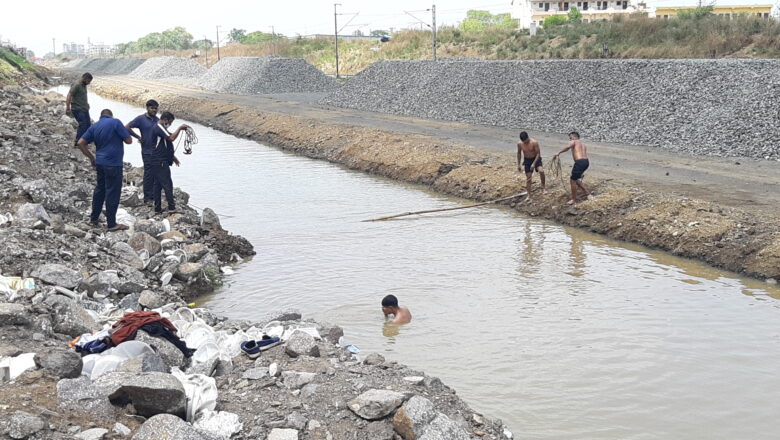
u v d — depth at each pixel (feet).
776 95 73.20
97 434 17.39
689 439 24.12
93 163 41.19
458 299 38.29
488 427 22.45
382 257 46.73
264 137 111.96
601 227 52.75
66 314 25.70
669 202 51.67
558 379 28.48
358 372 24.27
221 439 17.94
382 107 132.87
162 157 47.52
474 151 77.46
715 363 30.07
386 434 19.89
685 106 80.33
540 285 40.65
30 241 34.30
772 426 25.02
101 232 41.16
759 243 43.37
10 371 20.03
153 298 33.14
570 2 274.16
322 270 43.88
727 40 125.70
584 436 24.14
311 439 19.43
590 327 34.12
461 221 57.26
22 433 16.72
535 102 100.78
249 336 27.76
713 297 38.40
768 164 65.16
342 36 336.29
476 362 30.12
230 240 47.32
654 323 34.63
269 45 331.57
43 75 222.69
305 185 73.46
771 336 32.94
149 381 19.02
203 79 230.48
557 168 59.31
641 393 27.32
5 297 27.02
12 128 61.98
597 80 95.09
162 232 44.34
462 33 228.22
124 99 207.92
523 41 177.99
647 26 150.51
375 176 79.15
